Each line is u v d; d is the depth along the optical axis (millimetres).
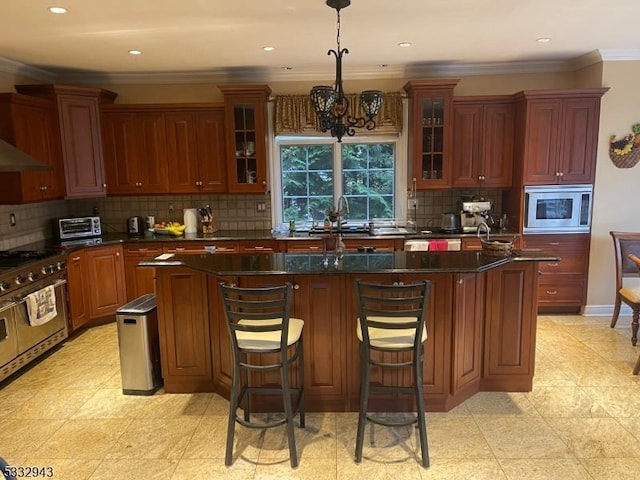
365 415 2539
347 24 3480
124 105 5016
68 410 3137
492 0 3023
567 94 4656
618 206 4824
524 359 3230
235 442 2740
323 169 5590
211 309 3223
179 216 5605
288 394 2520
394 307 2932
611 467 2461
